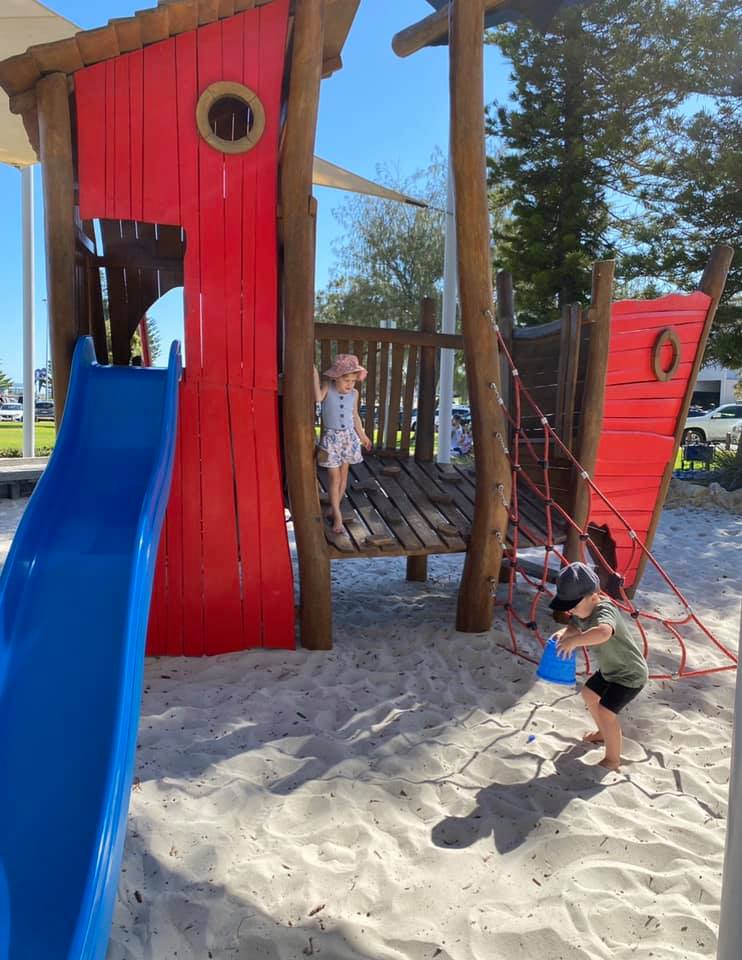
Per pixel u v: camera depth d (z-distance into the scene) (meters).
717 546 9.60
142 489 4.17
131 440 4.52
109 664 3.10
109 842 2.29
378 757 3.78
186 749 3.80
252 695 4.57
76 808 2.53
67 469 4.27
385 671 5.07
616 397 6.44
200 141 5.02
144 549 3.47
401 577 8.25
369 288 27.19
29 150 12.05
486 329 5.53
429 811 3.32
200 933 2.52
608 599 3.84
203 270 5.10
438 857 2.97
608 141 15.97
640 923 2.62
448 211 12.04
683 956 2.46
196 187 5.04
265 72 5.04
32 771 2.64
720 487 13.05
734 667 5.23
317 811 3.29
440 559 9.36
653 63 15.18
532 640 5.75
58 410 5.07
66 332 4.98
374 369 6.86
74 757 2.71
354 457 5.63
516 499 5.80
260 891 2.74
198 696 4.55
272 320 5.20
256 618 5.42
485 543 5.67
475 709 4.41
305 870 2.86
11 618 3.26
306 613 5.43
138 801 3.29
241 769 3.62
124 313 7.05
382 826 3.21
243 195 5.10
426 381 7.04
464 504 6.27
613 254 17.41
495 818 3.25
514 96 17.56
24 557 3.54
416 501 6.20
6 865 2.34
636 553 6.84
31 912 2.22
